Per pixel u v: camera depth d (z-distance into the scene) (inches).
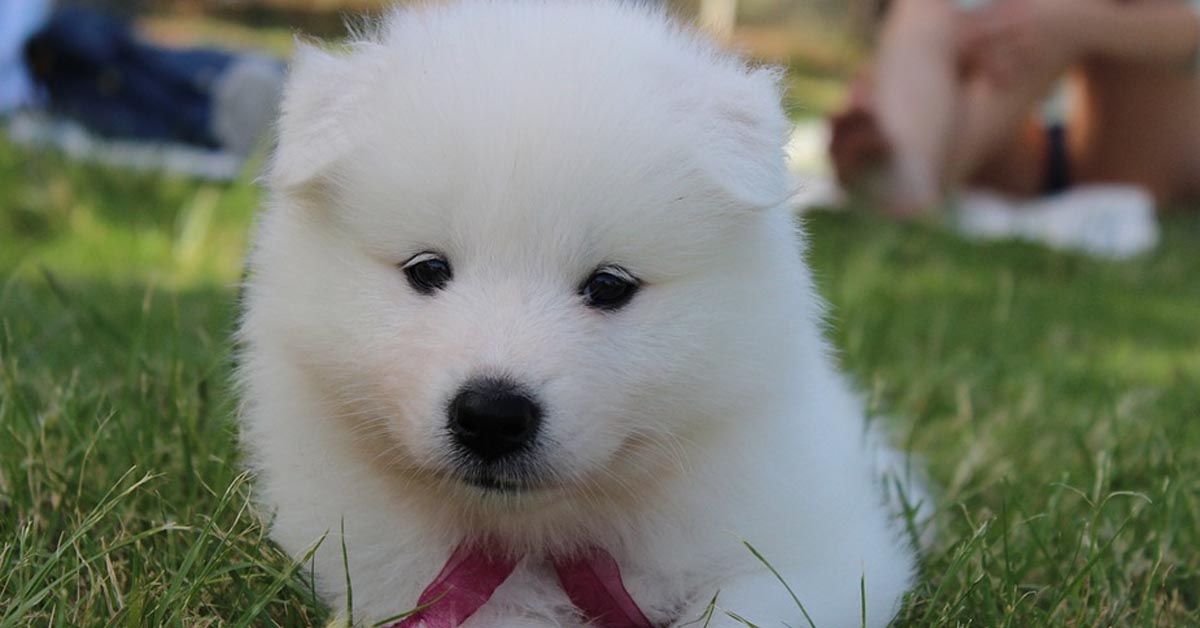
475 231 23.5
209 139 63.7
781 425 25.6
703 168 24.3
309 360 24.8
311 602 25.4
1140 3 74.5
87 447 28.0
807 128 98.0
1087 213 69.9
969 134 70.9
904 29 69.9
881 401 35.6
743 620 24.0
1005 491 29.6
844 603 25.2
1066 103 85.9
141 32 85.9
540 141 23.4
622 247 23.8
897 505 30.2
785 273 25.6
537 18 25.9
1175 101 76.0
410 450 23.9
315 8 157.6
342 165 24.4
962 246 63.7
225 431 29.0
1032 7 70.5
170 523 26.2
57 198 53.7
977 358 43.0
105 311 38.4
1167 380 42.9
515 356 23.1
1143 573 28.8
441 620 24.8
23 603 23.9
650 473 24.7
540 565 25.8
